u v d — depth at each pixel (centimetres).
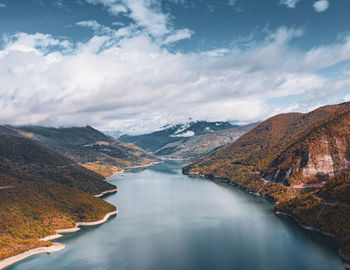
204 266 17112
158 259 18238
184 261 17850
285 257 17912
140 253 19150
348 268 16338
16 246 19312
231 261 17638
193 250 19438
